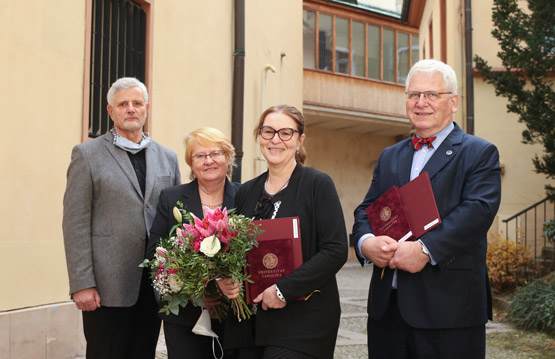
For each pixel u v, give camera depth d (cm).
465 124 977
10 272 449
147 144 349
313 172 270
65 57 511
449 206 263
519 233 912
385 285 273
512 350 540
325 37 1734
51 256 488
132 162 342
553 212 920
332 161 1952
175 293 264
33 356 461
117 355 326
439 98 273
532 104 736
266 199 272
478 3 988
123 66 600
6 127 452
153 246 302
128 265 325
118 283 321
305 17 1703
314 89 1691
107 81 576
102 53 570
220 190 318
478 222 252
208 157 306
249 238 255
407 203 265
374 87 1803
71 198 321
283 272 253
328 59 1736
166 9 662
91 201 327
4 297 443
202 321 275
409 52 1891
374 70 1825
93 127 559
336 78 1731
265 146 273
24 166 466
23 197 464
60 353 488
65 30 511
